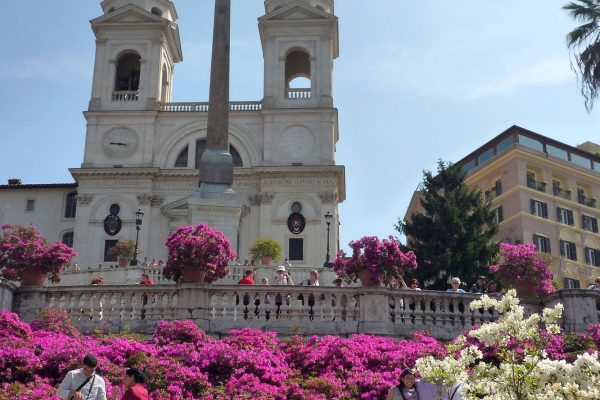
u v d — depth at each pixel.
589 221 65.38
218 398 13.57
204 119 57.66
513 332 9.14
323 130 56.72
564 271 61.44
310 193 55.06
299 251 53.97
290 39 59.03
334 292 18.48
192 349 15.16
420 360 9.20
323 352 15.62
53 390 13.04
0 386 13.20
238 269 37.47
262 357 14.98
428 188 51.75
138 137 57.16
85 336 17.47
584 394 8.17
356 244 18.95
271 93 57.59
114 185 55.69
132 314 18.38
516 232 60.78
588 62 31.02
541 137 64.75
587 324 18.36
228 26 36.97
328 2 62.34
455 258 46.38
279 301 18.52
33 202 58.91
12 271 19.44
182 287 18.33
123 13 59.09
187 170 55.75
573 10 32.16
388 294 18.59
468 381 9.27
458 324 18.70
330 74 58.28
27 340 15.21
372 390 14.22
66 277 40.00
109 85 58.28
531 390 8.73
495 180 65.00
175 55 63.44
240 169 55.59
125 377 11.30
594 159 67.88
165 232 55.16
